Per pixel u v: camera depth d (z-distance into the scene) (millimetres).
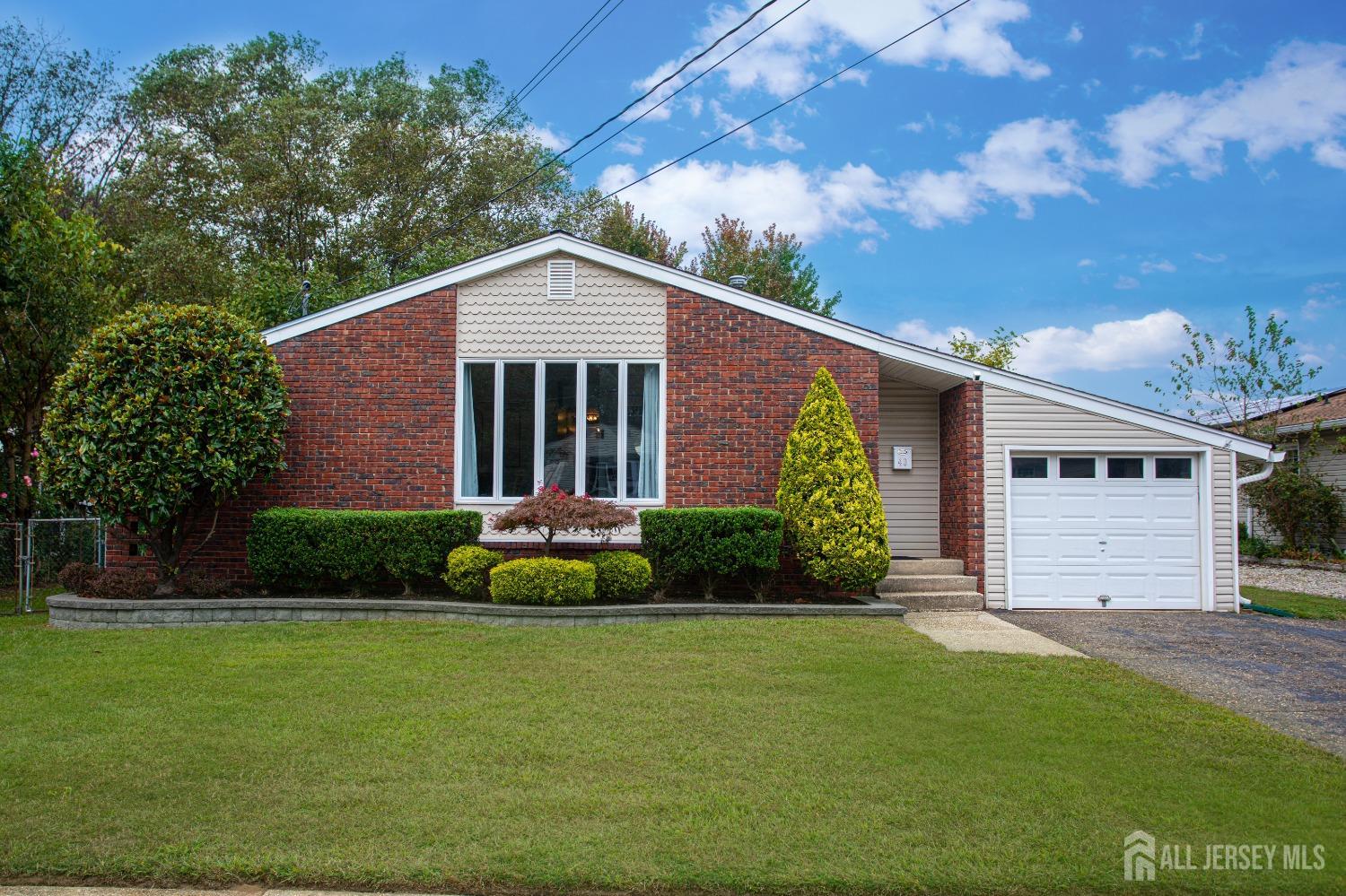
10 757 6016
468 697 7516
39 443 11789
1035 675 8312
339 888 4375
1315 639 10609
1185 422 12984
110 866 4480
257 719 6875
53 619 11023
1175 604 12922
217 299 24266
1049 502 13078
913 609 12438
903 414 14445
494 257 12914
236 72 33312
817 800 5367
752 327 12938
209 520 12656
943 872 4473
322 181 31344
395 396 12875
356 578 11867
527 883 4375
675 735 6551
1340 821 5168
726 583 12438
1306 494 19625
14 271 13469
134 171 30156
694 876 4395
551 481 12844
